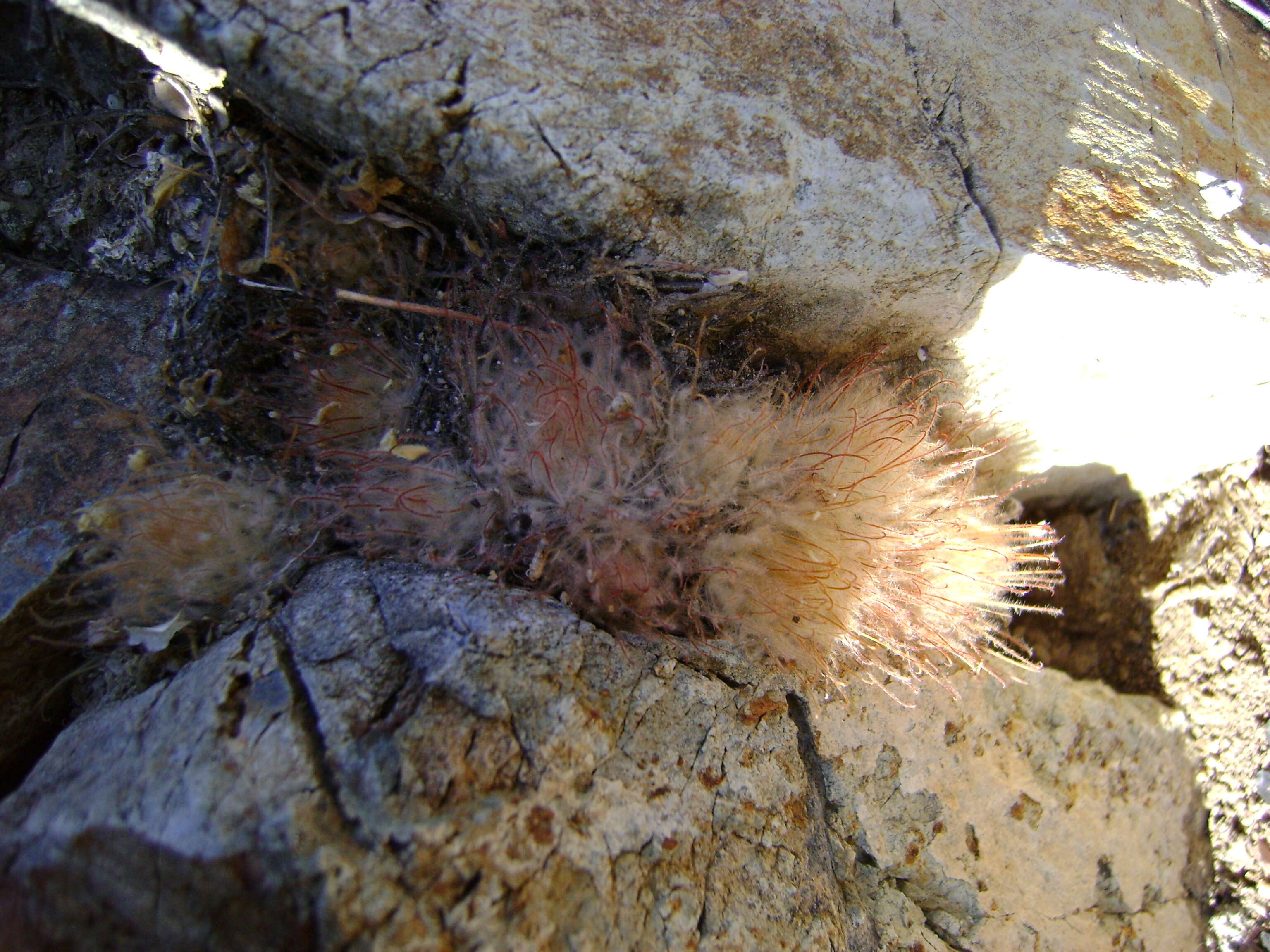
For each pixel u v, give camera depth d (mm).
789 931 123
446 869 105
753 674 137
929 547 148
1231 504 185
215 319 134
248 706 112
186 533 131
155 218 138
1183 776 172
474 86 120
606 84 124
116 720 118
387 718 112
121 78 130
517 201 127
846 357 153
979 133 142
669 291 136
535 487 136
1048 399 162
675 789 122
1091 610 183
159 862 103
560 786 114
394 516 134
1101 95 151
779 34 135
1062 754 162
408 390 142
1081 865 155
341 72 117
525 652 119
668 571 136
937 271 139
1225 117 161
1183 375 157
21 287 142
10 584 126
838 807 141
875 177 135
